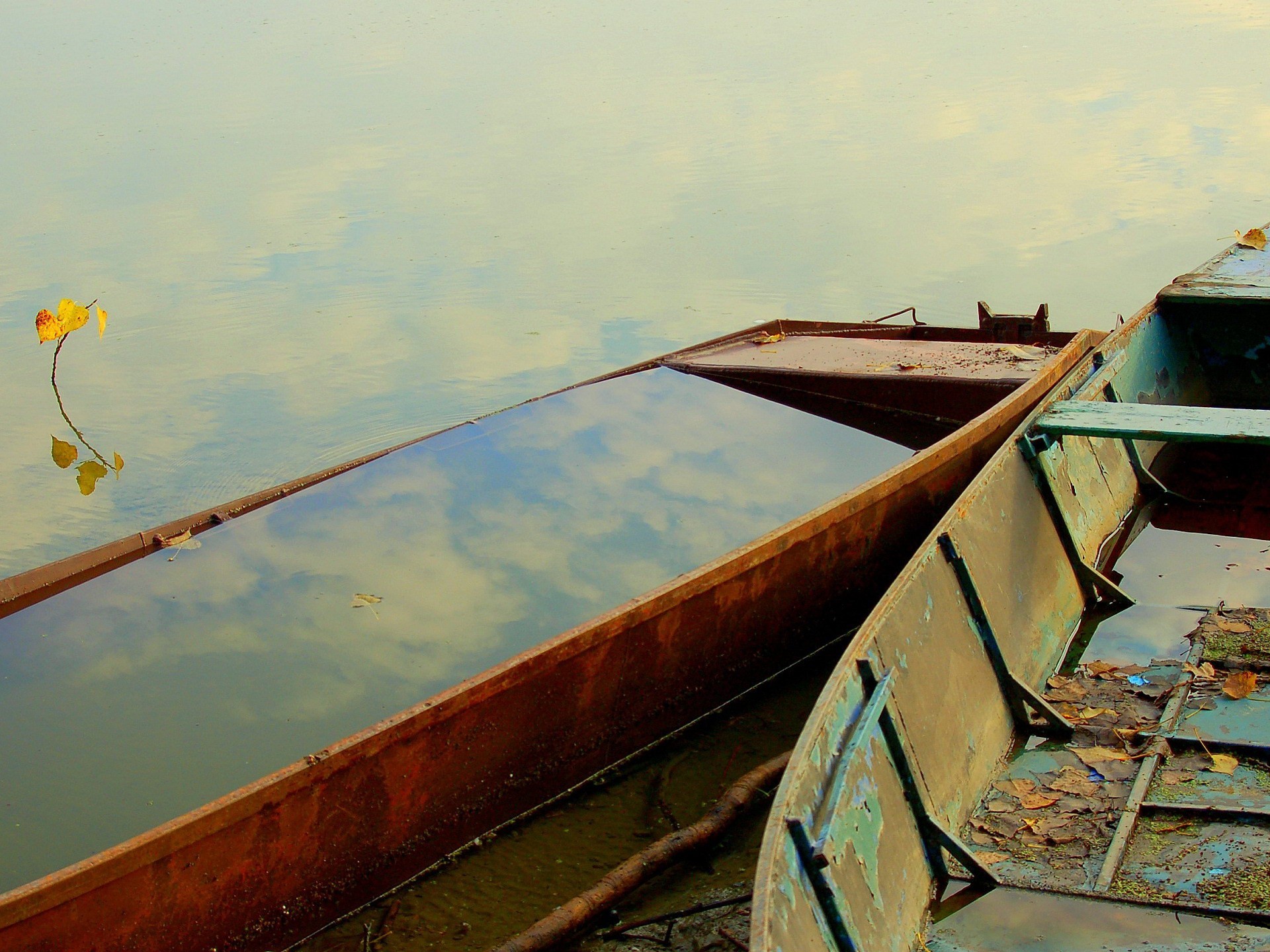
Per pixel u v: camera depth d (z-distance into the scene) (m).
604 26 24.19
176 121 17.95
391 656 5.67
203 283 12.35
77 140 17.03
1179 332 8.41
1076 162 14.80
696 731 5.75
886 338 9.44
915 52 21.06
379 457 7.71
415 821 4.70
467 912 4.64
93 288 12.17
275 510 7.11
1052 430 6.04
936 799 4.20
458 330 11.31
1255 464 7.93
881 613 4.25
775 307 11.36
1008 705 5.03
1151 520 7.23
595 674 5.18
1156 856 4.07
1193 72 18.69
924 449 7.46
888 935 3.55
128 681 5.54
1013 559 5.54
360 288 12.22
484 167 15.55
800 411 8.24
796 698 6.02
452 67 21.05
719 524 6.75
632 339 10.97
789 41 22.20
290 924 4.39
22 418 9.84
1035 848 4.22
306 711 5.30
